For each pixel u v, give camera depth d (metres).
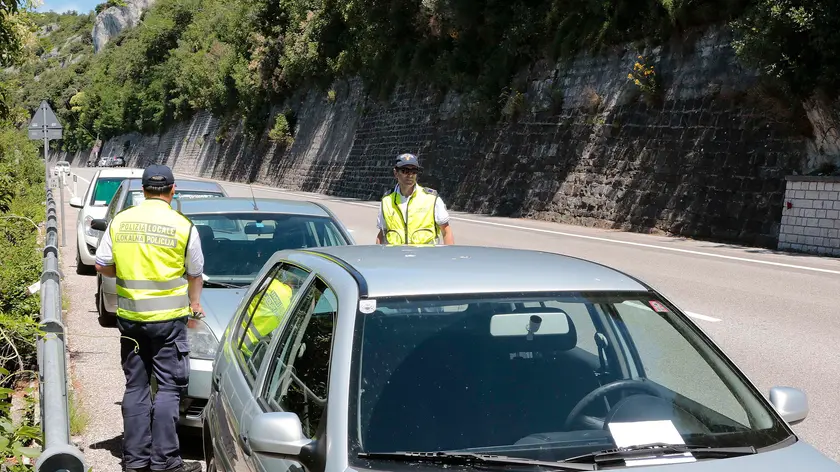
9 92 13.47
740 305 12.30
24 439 4.27
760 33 20.78
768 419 3.43
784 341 9.81
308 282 4.21
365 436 3.13
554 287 3.90
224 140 84.00
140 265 5.96
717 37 25.02
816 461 3.13
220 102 84.94
